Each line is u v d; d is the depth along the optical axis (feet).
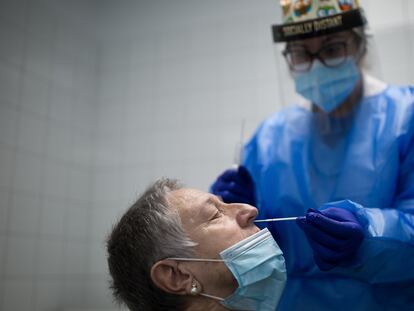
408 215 3.43
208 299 3.15
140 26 8.63
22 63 7.18
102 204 8.13
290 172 4.39
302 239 4.06
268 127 4.87
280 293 3.22
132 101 8.39
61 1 8.11
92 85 8.57
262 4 7.83
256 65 7.72
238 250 3.14
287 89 4.91
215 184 4.51
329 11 4.28
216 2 8.18
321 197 4.21
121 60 8.61
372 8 6.89
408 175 3.89
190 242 3.15
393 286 3.63
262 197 4.48
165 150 8.01
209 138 7.80
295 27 4.33
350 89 4.35
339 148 4.36
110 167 8.25
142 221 3.30
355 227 3.14
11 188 6.72
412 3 6.72
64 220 7.59
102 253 7.88
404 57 6.65
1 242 6.48
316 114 4.58
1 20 6.92
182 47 8.27
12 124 6.88
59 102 7.79
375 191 3.94
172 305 3.17
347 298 3.76
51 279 7.20
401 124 4.03
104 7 8.91
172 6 8.48
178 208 3.29
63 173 7.70
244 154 5.05
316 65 4.36
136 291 3.26
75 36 8.34
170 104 8.15
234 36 7.95
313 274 3.95
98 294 7.71
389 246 3.23
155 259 3.16
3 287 6.44
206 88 7.97
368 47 4.56
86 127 8.32
